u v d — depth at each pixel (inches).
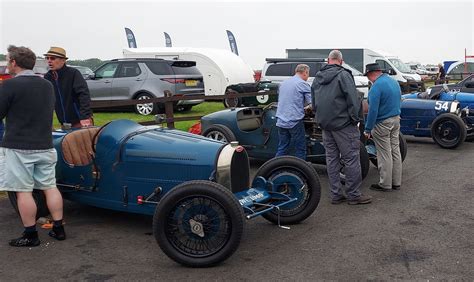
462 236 197.9
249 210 185.3
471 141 465.1
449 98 452.1
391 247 186.2
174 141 198.8
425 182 294.4
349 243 191.0
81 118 245.1
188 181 176.4
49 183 191.2
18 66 181.9
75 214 229.3
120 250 185.3
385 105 264.5
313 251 182.9
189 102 595.5
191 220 171.2
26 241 187.8
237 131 330.6
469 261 171.9
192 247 173.9
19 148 179.3
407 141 468.4
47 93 185.6
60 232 194.7
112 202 204.5
